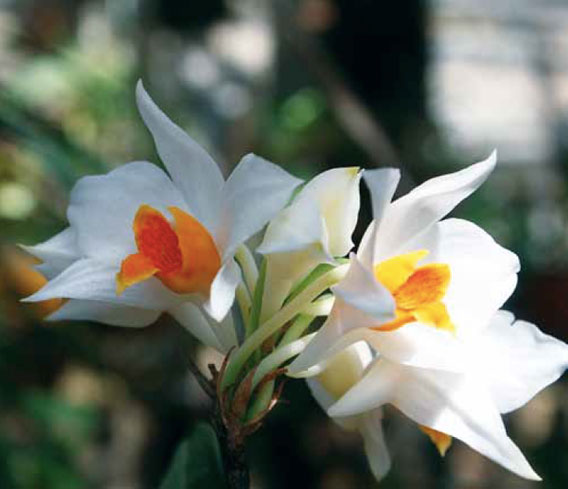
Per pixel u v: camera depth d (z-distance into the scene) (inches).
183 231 16.3
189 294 16.5
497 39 57.8
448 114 50.8
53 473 28.3
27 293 27.5
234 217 16.2
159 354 29.4
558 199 39.7
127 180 16.6
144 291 16.6
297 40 30.5
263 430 31.3
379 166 29.1
